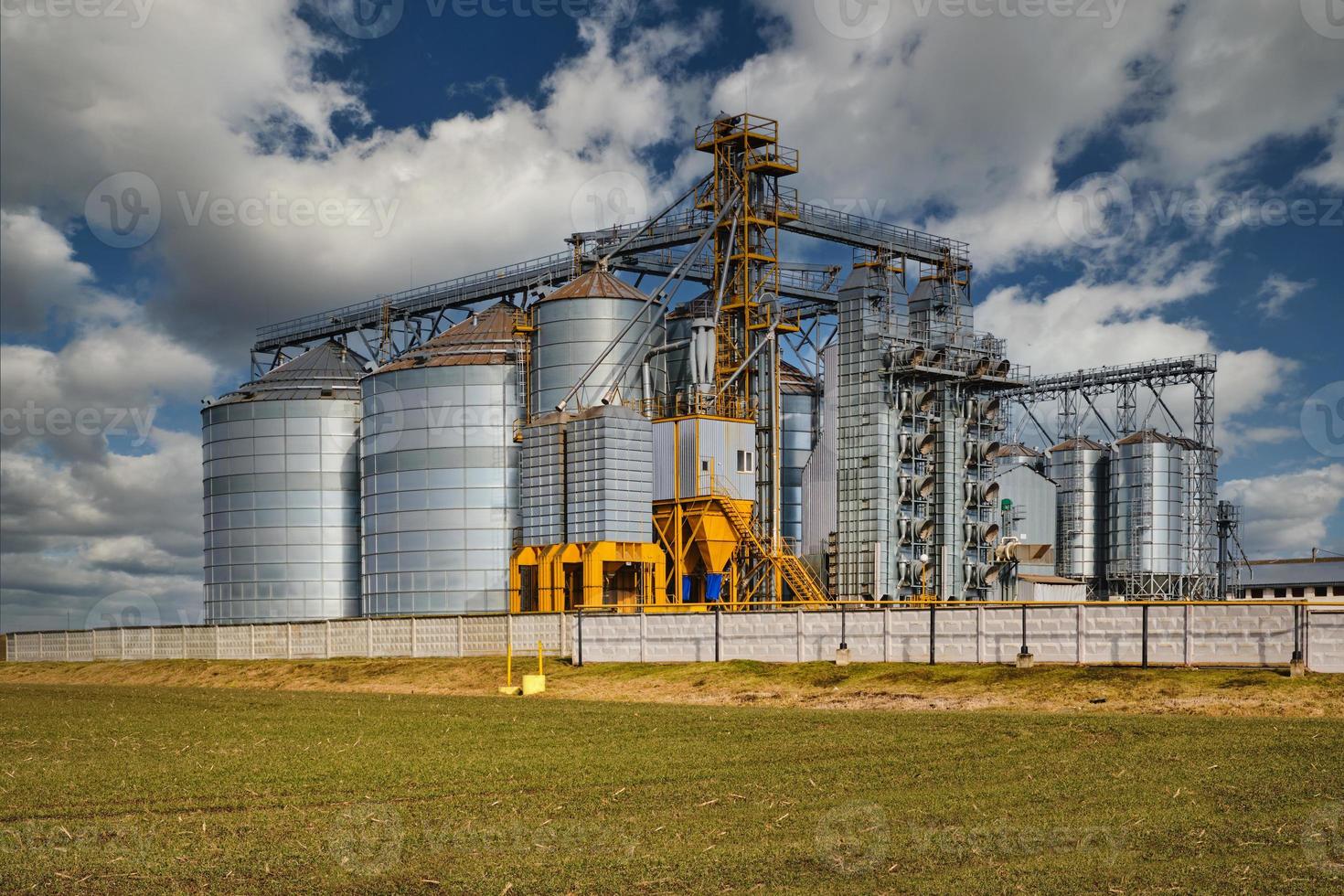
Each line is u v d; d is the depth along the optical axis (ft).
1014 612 150.71
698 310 300.20
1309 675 129.08
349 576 327.67
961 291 294.87
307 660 237.04
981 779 81.30
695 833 65.92
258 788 83.46
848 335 278.26
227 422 333.83
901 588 268.21
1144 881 54.60
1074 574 348.38
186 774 90.58
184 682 234.99
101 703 173.37
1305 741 94.32
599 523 251.80
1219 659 136.87
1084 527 350.02
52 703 174.91
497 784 83.30
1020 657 147.23
